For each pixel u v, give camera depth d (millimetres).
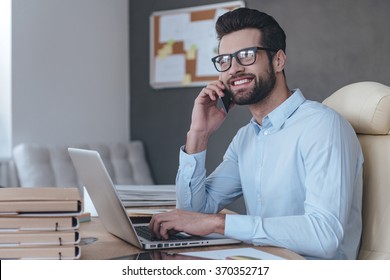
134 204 2426
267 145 2129
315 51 4656
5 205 1338
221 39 2111
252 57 2047
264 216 2137
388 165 2029
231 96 2166
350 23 4496
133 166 5320
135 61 5656
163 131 5480
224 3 5059
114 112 5582
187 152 2293
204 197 2314
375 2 4383
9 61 4773
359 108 2148
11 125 4773
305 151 1970
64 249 1365
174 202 2494
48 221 1365
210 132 2289
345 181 1870
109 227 1855
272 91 2109
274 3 4832
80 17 5285
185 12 5281
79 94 5285
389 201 1997
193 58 5238
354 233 1988
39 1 4957
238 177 2410
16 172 4656
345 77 4531
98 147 5133
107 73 5520
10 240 1347
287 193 2066
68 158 4848
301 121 2047
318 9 4637
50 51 5047
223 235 1809
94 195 1804
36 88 4938
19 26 4812
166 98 5449
